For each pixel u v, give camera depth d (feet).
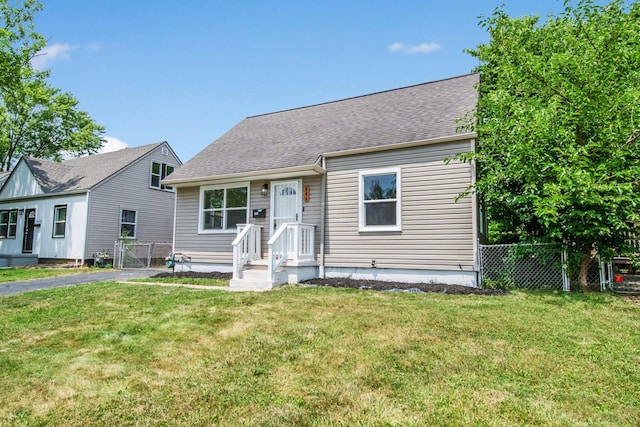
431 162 26.76
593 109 21.21
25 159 58.90
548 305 18.89
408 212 27.30
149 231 59.21
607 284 22.58
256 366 11.72
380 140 29.09
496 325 15.46
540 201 20.38
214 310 18.74
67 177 58.39
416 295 22.12
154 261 57.26
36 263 54.29
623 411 8.75
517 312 17.58
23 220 58.18
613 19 27.07
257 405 9.26
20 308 20.36
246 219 34.09
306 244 29.73
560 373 10.83
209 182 35.37
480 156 24.06
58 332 15.71
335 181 30.35
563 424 8.21
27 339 14.89
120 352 13.32
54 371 11.69
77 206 52.08
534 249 23.34
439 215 26.22
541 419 8.41
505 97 24.67
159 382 10.77
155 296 22.74
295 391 9.97
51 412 9.21
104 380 10.99
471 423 8.29
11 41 58.59
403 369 11.23
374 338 14.03
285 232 28.53
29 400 9.83
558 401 9.23
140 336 15.07
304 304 19.70
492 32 36.52
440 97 33.81
